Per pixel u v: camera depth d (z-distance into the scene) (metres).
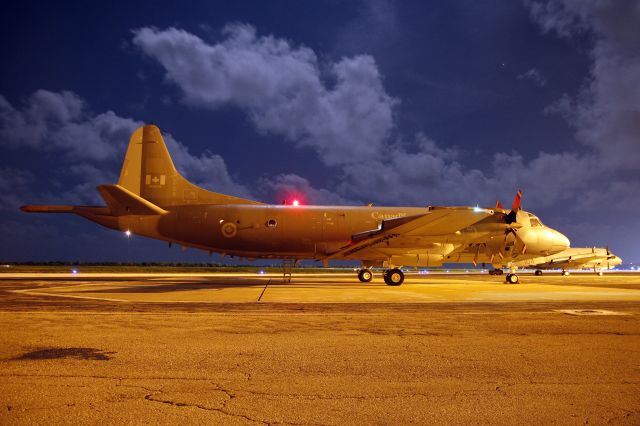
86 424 4.22
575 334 9.00
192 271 50.75
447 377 5.87
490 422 4.34
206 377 5.84
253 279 31.27
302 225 25.33
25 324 10.17
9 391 5.19
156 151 26.34
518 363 6.61
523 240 26.48
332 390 5.32
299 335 8.91
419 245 24.58
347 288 22.45
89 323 10.35
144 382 5.58
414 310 13.16
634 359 6.86
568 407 4.75
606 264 47.50
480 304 14.93
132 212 24.89
